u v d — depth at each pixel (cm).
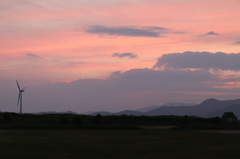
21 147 5800
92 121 18962
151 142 6875
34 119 17962
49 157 4553
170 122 19675
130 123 19200
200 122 19738
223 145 6253
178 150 5388
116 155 4756
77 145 6159
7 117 16862
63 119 17900
